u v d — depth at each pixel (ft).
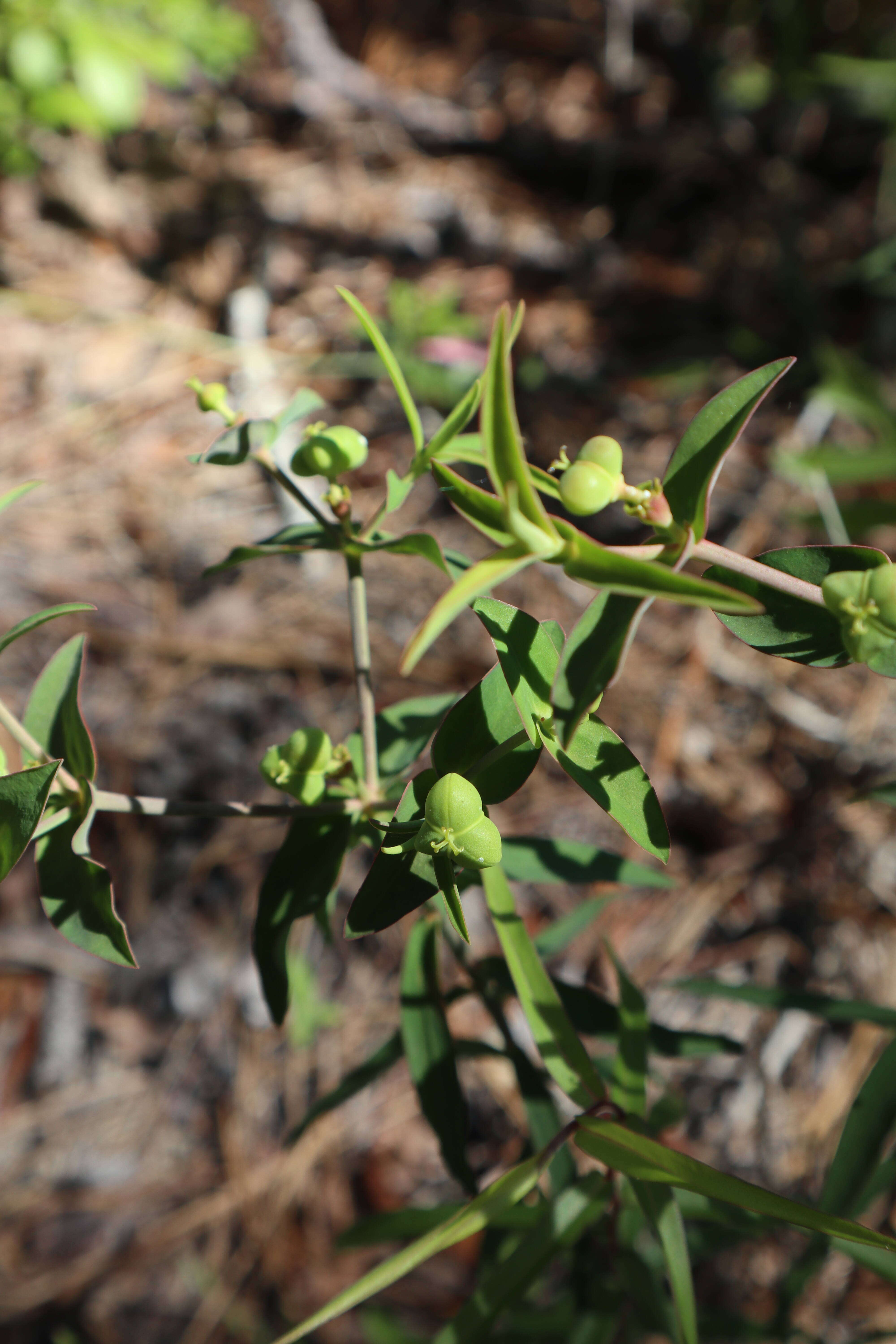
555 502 1.90
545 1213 0.90
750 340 2.15
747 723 1.75
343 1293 0.73
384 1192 1.43
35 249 2.35
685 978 1.53
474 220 2.46
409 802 0.71
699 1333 1.01
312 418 2.09
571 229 2.46
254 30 2.54
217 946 1.58
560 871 0.95
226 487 2.03
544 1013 0.83
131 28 2.26
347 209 2.48
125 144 2.54
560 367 2.17
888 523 1.57
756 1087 1.44
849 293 2.23
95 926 0.78
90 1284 1.38
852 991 1.50
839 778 1.66
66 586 1.87
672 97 2.64
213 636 1.82
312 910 0.85
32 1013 1.57
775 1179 1.38
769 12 2.52
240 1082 1.50
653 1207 0.79
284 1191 1.43
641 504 0.69
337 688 1.76
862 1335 1.01
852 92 2.37
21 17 2.09
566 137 2.60
